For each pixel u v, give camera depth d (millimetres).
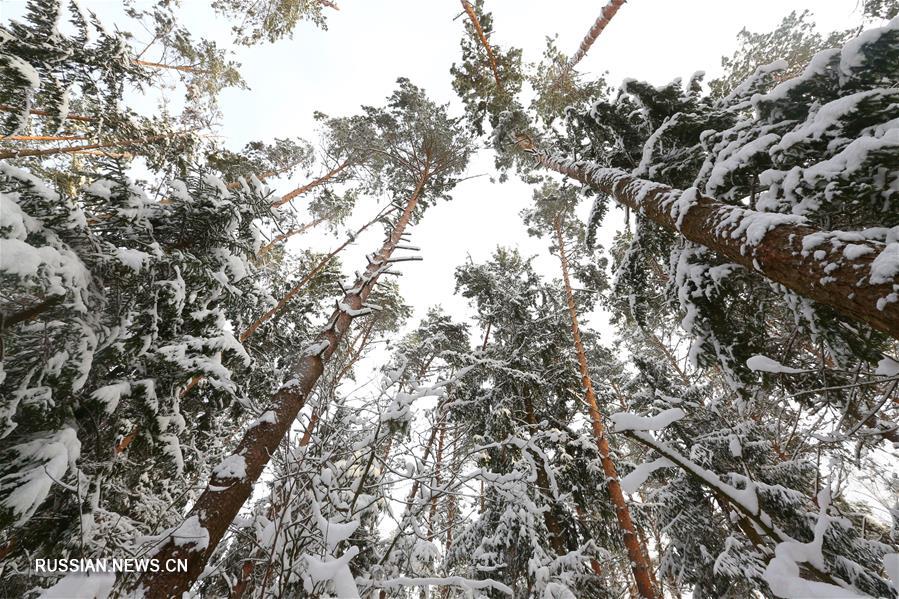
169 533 3447
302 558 3510
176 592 3156
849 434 3570
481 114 12547
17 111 5633
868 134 3277
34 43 6492
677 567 8047
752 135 4395
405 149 12094
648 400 9602
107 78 7855
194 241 6105
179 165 9305
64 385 3658
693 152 5547
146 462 4918
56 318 3748
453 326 13336
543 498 7793
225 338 5574
